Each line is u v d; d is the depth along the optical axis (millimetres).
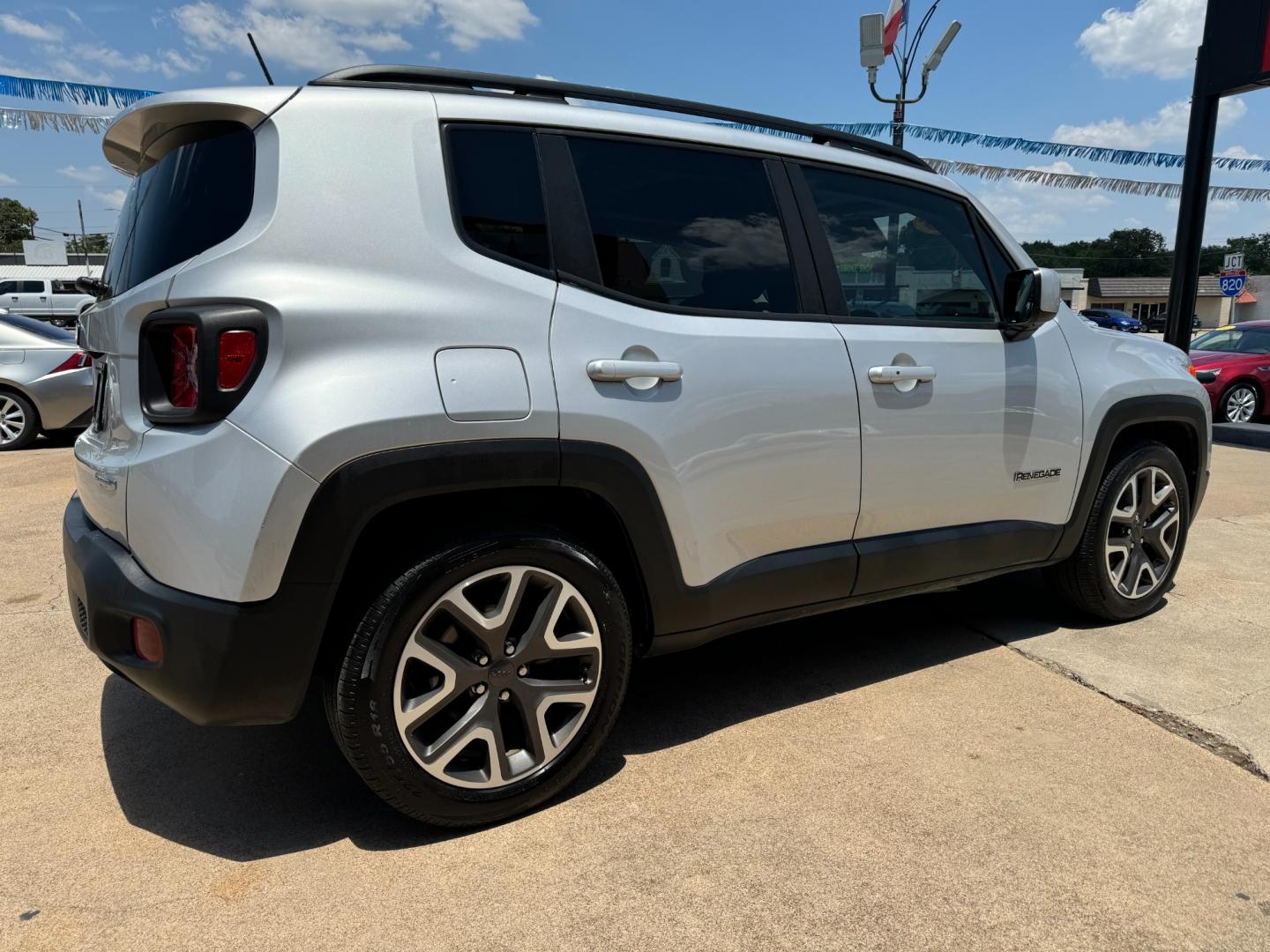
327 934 1793
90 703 2871
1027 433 3062
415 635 1971
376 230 1981
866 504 2699
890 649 3357
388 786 1986
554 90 2338
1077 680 3053
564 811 2242
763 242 2574
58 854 2061
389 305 1938
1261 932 1821
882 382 2676
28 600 3893
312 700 2914
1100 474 3332
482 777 2119
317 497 1823
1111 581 3480
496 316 2055
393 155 2045
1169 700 2867
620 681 2289
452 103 2164
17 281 29078
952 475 2885
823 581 2648
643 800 2289
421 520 2074
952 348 2875
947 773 2426
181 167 2082
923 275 2945
